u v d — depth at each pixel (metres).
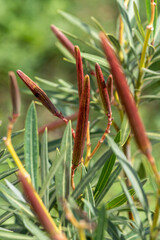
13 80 0.31
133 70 0.53
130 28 0.48
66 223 0.36
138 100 0.52
